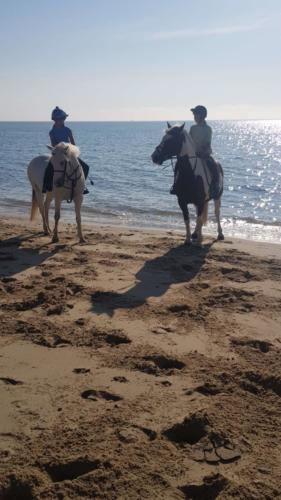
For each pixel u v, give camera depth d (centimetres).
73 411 434
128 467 353
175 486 338
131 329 630
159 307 709
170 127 1034
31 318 656
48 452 371
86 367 523
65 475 355
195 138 1062
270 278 871
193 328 640
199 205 1070
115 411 434
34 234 1241
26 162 3881
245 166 4091
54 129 1134
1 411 434
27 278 838
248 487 334
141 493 329
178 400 457
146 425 411
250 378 502
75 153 1062
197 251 1065
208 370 520
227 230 1485
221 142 9881
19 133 15450
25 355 550
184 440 406
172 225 1562
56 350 564
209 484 339
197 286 812
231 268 920
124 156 4847
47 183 1071
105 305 715
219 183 1106
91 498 325
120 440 388
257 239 1364
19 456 366
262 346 591
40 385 483
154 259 979
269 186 2650
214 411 432
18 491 335
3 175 2938
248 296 770
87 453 369
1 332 609
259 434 403
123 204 1958
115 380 495
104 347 575
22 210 1838
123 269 905
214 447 383
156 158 1028
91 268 902
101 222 1594
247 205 2019
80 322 643
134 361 536
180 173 1038
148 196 2173
